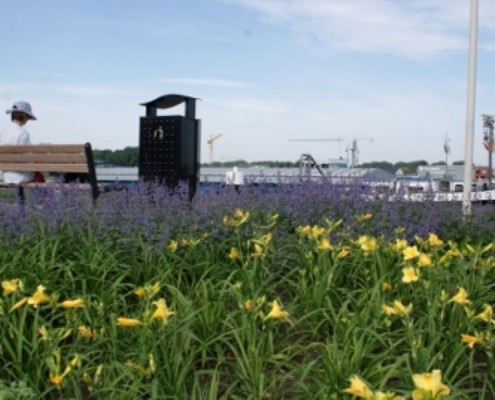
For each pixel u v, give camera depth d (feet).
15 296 11.71
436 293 11.79
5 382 10.17
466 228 20.44
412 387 9.05
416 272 12.70
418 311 12.54
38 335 11.05
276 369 10.35
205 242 16.39
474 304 12.25
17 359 10.43
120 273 14.66
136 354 10.34
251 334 10.73
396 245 14.44
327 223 17.65
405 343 11.02
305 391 8.91
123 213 18.08
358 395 7.54
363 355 9.84
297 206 20.27
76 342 10.87
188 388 10.31
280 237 17.30
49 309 13.07
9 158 28.35
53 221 17.44
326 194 20.95
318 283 12.91
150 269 14.80
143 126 28.09
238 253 14.57
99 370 9.66
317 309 12.05
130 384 9.82
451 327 11.01
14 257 14.90
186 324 10.91
